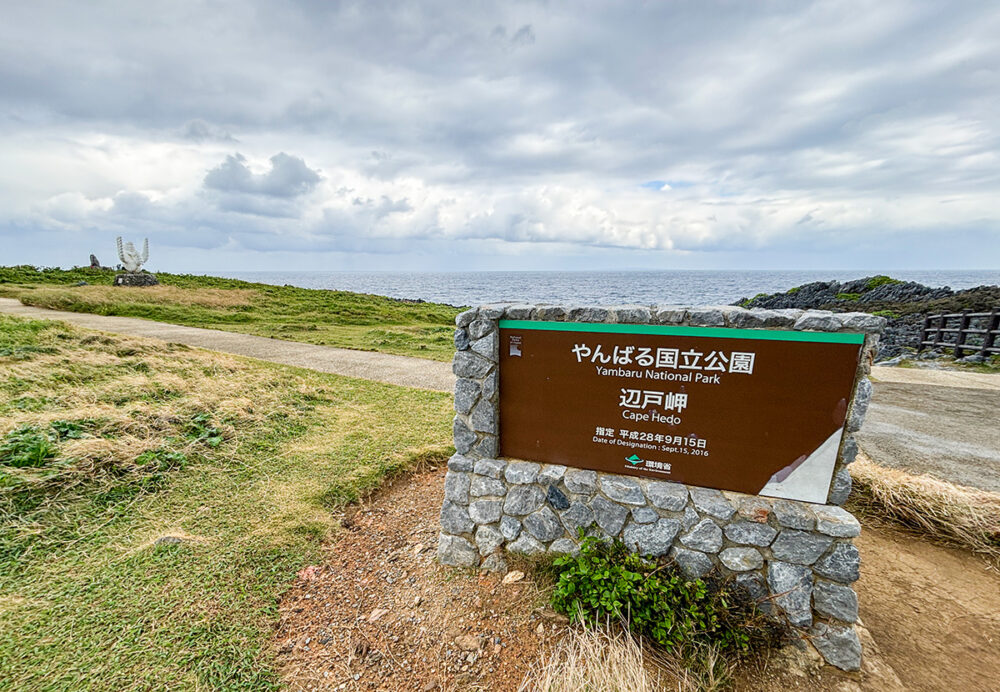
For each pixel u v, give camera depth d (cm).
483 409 326
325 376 848
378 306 2375
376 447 527
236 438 518
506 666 254
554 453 321
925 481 423
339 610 293
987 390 849
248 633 268
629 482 300
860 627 291
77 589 290
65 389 612
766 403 270
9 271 2823
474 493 332
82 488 388
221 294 2216
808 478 270
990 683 255
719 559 282
